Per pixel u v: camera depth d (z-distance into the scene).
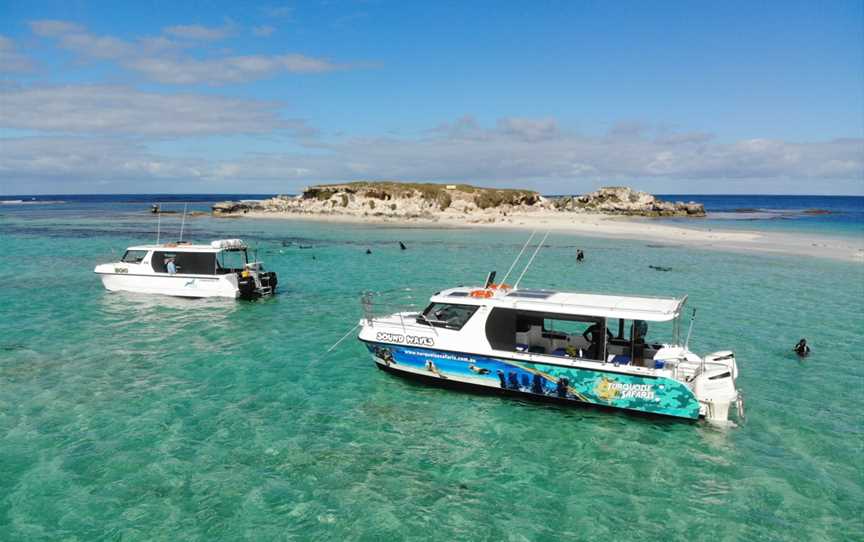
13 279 34.62
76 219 97.88
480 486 12.02
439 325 17.12
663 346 16.61
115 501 11.24
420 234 69.19
